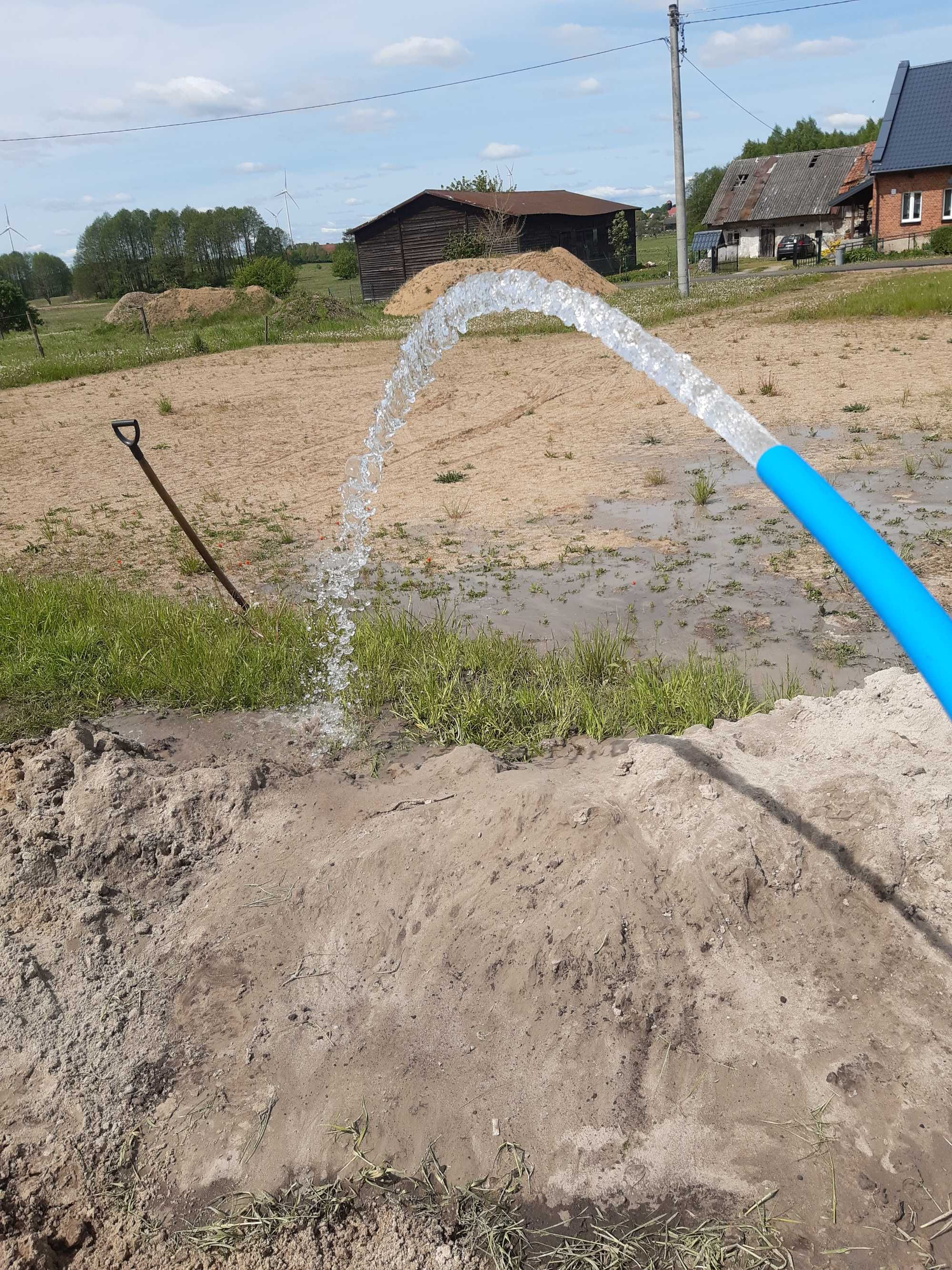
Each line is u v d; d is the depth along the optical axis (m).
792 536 8.65
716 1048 3.23
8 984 3.46
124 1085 3.27
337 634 6.55
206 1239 2.85
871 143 52.31
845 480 9.72
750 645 6.54
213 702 5.98
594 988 3.37
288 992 3.59
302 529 10.12
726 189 55.84
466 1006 3.43
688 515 9.51
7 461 14.41
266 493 11.76
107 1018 3.46
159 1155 3.10
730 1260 2.69
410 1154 3.05
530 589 7.89
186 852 4.26
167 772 4.73
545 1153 3.02
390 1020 3.43
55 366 23.69
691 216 90.81
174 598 8.05
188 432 15.96
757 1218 2.77
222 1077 3.32
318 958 3.71
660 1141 3.00
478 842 3.93
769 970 3.43
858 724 4.26
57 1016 3.44
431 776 4.74
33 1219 2.90
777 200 52.97
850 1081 3.07
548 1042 3.28
